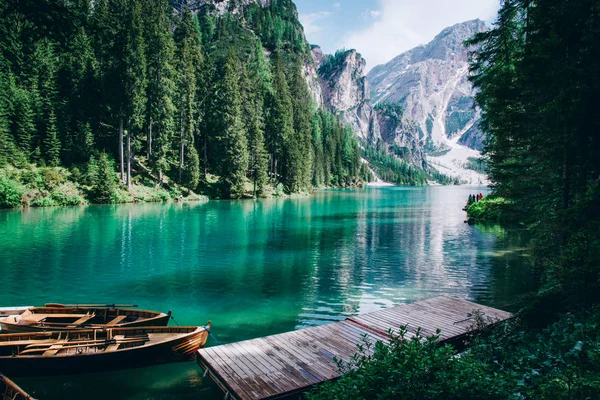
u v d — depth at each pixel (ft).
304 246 94.48
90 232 108.27
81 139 207.82
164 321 40.34
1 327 37.47
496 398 17.80
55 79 224.12
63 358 32.32
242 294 56.59
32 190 171.42
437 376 19.06
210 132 264.93
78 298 54.19
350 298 54.80
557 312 31.83
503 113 50.19
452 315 43.42
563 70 35.73
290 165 299.99
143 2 269.85
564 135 40.29
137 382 32.30
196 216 150.30
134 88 197.36
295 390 27.45
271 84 408.46
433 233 116.26
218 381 29.86
